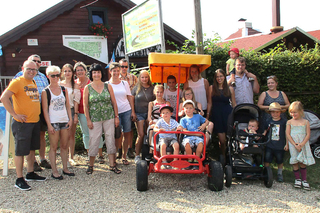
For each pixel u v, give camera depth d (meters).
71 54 11.59
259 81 6.58
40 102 5.03
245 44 15.52
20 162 4.33
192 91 5.15
